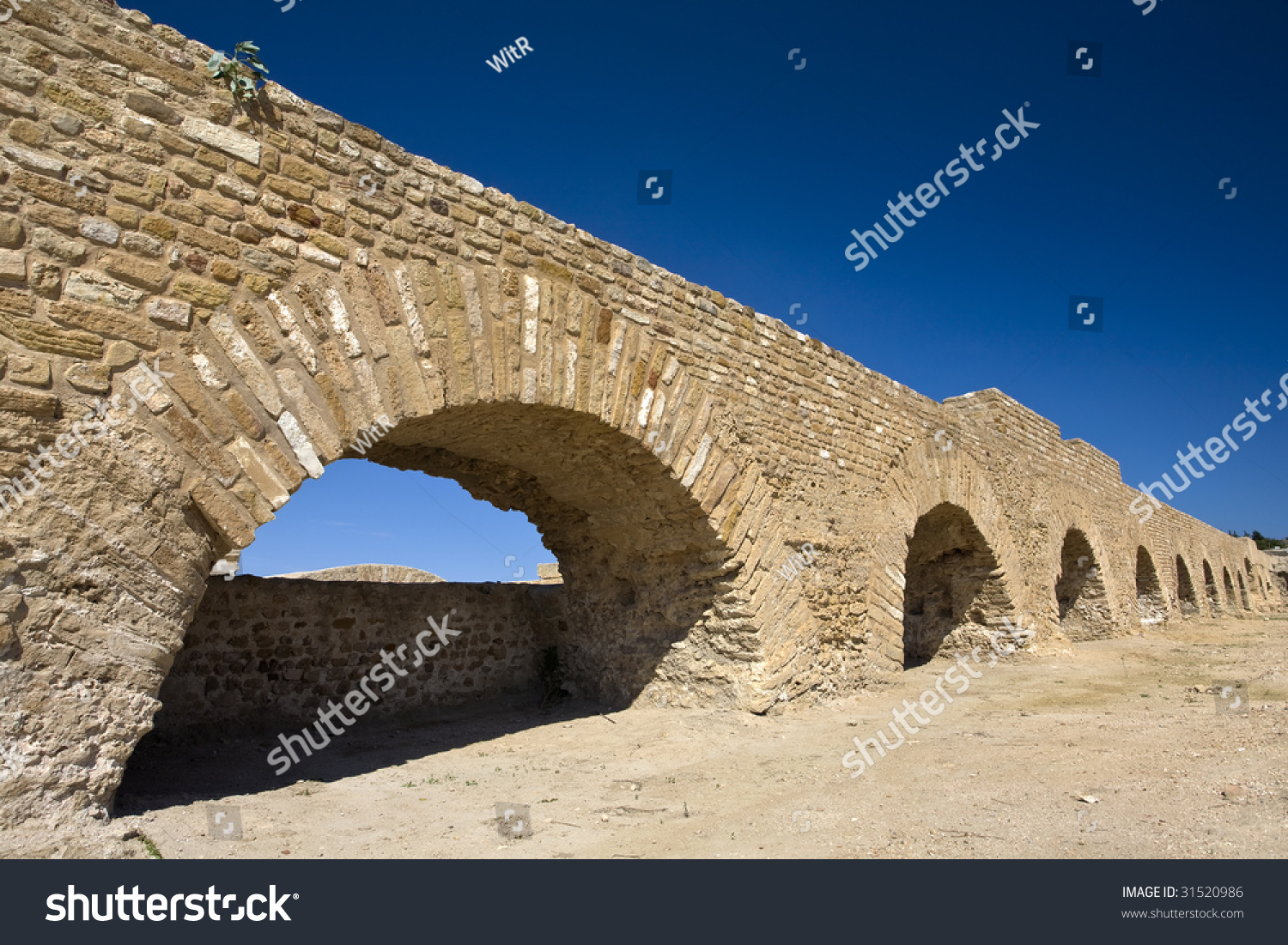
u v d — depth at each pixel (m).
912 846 3.64
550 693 9.15
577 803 4.85
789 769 5.53
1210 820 3.58
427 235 5.36
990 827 3.80
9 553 3.49
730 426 7.48
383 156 5.23
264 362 4.46
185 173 4.32
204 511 4.14
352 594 7.89
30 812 3.41
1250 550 39.12
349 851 3.83
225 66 4.53
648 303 6.90
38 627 3.54
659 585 8.13
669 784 5.34
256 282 4.50
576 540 8.95
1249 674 8.84
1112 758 4.94
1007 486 12.80
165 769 5.62
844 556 8.75
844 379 9.22
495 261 5.75
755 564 7.50
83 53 4.04
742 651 7.44
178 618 4.04
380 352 4.99
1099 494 17.25
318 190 4.86
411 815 4.59
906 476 10.02
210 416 4.22
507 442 6.99
